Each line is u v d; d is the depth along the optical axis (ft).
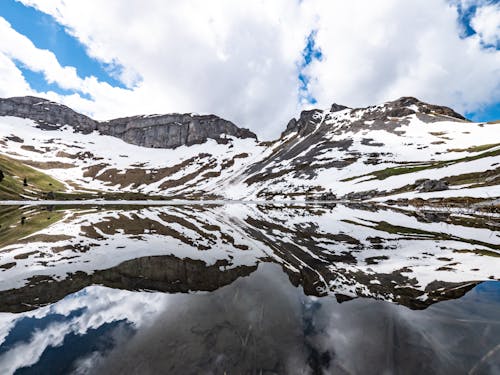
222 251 47.96
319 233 71.87
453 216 105.40
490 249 49.83
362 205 184.14
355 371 15.12
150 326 19.98
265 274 34.30
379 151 410.11
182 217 108.27
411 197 186.09
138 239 58.29
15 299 25.84
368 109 641.40
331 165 401.08
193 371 15.10
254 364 15.67
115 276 33.19
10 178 274.98
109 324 20.52
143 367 15.37
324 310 23.13
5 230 70.28
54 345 17.54
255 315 21.94
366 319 21.21
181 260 41.29
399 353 16.60
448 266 38.17
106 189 561.84
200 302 24.67
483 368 14.80
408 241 59.72
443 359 15.78
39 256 43.32
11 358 16.06
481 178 186.19
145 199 328.49
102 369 15.20
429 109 578.25
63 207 152.46
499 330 18.57
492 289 27.27
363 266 39.34
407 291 28.02
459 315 21.35
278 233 71.31
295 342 18.03
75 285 29.89
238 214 128.26
